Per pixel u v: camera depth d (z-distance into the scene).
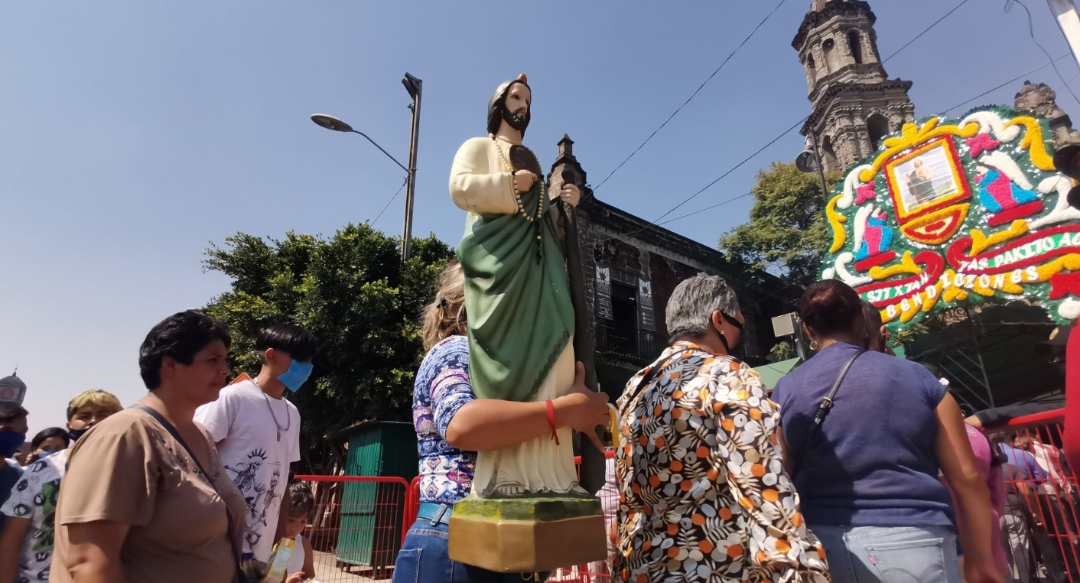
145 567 1.74
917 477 1.98
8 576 2.50
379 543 7.30
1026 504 3.23
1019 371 11.04
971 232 7.55
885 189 8.55
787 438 2.26
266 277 12.80
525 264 1.57
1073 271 6.67
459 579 1.69
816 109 23.72
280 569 2.24
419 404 1.96
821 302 2.46
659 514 1.83
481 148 1.75
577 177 16.28
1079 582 3.02
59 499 1.70
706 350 2.13
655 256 17.97
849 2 24.88
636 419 2.03
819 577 1.54
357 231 12.83
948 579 1.87
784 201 19.77
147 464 1.76
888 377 2.12
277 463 2.97
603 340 15.66
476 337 1.53
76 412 3.51
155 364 2.02
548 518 1.40
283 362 3.09
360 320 11.75
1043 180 7.06
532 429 1.44
